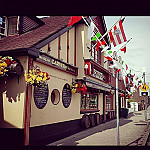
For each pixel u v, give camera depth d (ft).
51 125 26.00
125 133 32.40
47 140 24.70
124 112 62.39
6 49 22.54
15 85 21.79
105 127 39.24
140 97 104.47
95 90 43.27
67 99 30.94
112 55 23.95
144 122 49.37
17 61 21.97
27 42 23.88
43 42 23.97
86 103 39.81
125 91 75.97
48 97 25.59
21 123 20.86
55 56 28.78
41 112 23.99
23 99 21.15
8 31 31.60
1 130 21.59
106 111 52.31
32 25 34.01
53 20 39.09
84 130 35.17
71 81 32.73
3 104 22.08
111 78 54.75
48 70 25.90
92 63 36.63
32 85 22.33
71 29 34.60
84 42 35.45
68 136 29.37
